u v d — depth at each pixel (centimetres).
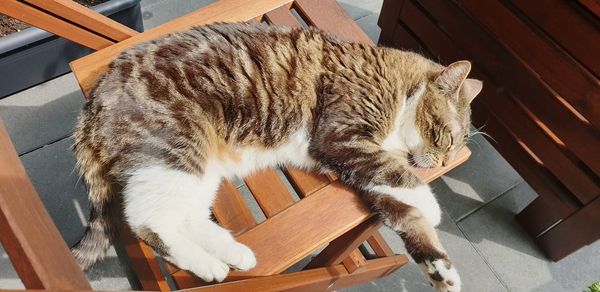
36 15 69
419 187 66
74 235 86
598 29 63
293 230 61
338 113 67
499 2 73
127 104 61
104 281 82
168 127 61
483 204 95
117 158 61
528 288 88
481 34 79
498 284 88
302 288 64
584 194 75
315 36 71
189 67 63
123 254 84
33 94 98
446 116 71
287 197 64
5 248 34
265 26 70
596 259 90
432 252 65
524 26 71
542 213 86
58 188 90
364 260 77
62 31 72
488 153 99
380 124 69
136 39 72
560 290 88
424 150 70
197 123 62
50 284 33
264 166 68
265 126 67
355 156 66
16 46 87
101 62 69
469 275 88
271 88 66
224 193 65
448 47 86
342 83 68
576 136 72
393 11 94
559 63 69
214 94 63
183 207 62
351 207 63
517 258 90
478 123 90
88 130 62
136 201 61
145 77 62
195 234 61
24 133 94
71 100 98
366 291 87
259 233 61
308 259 87
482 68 82
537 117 78
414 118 71
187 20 74
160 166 61
